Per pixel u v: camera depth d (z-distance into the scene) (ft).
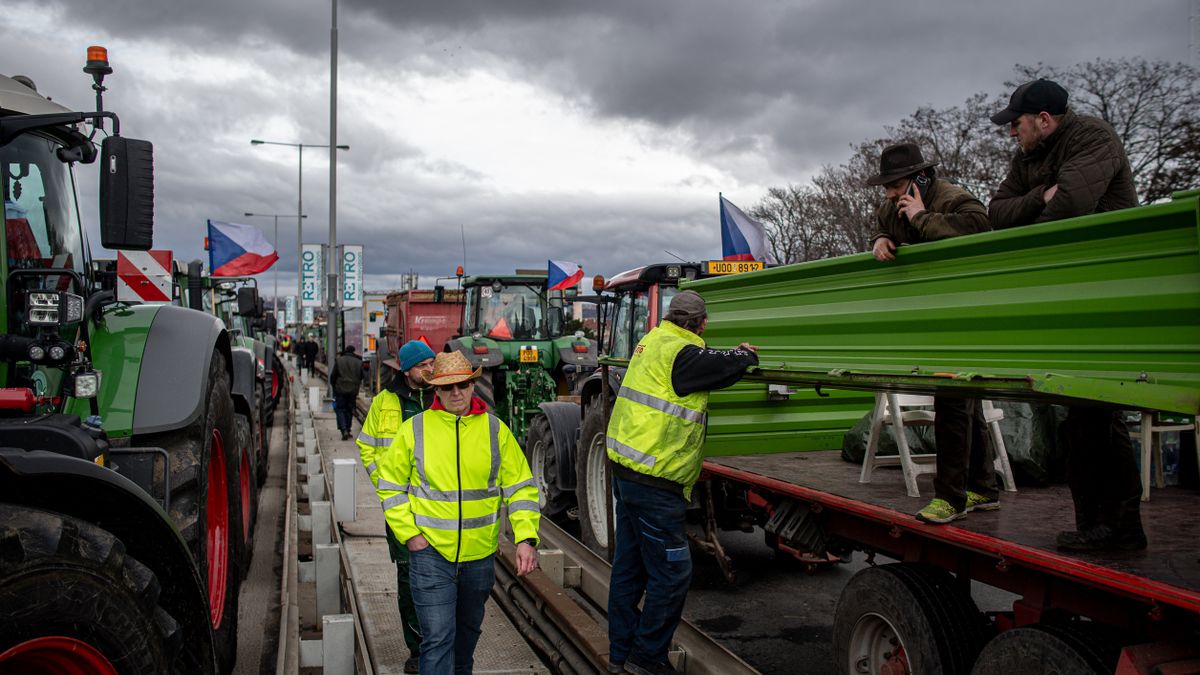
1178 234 7.61
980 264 9.89
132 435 13.29
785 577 23.27
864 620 12.89
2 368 11.03
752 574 23.53
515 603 18.86
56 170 12.81
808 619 19.90
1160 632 9.13
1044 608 10.47
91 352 14.16
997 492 13.00
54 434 10.18
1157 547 10.37
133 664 8.47
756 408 19.22
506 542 22.61
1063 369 8.76
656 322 25.85
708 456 18.74
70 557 8.00
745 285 15.37
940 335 10.46
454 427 12.73
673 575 13.91
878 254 11.37
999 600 18.52
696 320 14.48
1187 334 7.54
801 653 17.79
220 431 16.29
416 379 16.10
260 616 19.79
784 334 14.01
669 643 14.26
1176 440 15.33
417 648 15.29
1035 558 10.11
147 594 8.86
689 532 19.62
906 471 13.94
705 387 13.58
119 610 8.36
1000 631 11.50
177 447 14.06
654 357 14.14
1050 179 11.37
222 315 44.19
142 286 16.03
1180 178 60.08
